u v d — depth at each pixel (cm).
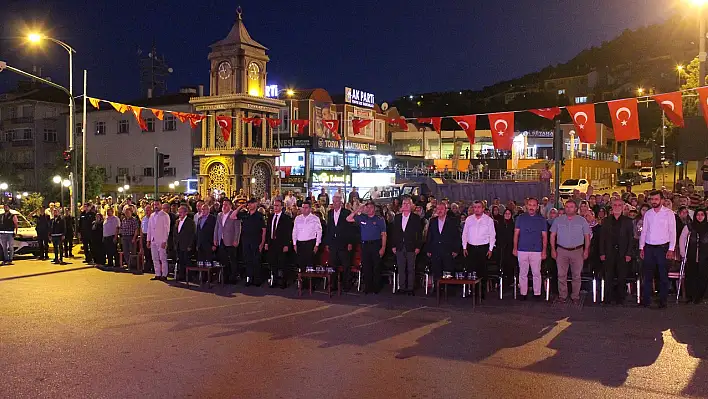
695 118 2497
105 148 5572
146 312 1152
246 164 2670
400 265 1366
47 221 2077
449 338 947
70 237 2147
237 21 2717
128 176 5412
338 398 670
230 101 2645
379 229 1362
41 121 6044
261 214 1495
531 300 1277
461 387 708
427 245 1316
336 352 863
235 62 2667
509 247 1433
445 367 789
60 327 1019
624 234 1223
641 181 5744
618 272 1237
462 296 1323
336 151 5169
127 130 5441
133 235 1811
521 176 5025
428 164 6247
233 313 1145
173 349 877
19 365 798
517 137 6350
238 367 789
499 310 1173
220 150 2645
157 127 5300
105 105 5644
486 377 746
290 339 940
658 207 1193
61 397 675
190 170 5144
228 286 1477
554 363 807
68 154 2506
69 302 1256
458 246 1290
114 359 825
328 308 1197
